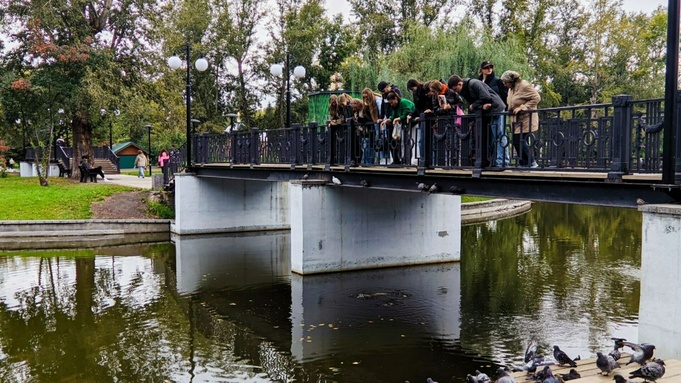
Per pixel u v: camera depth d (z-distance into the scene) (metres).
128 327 9.26
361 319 9.43
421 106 9.19
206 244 17.50
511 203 28.20
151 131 38.12
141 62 27.05
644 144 6.10
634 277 12.19
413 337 8.47
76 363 7.64
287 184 20.77
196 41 38.38
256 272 13.43
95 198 21.77
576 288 11.27
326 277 12.54
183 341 8.54
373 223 13.30
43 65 24.48
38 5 23.72
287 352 7.98
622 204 6.34
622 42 40.81
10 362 7.70
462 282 11.98
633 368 4.65
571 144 6.68
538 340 8.14
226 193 19.72
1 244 17.77
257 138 15.13
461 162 8.34
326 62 42.75
